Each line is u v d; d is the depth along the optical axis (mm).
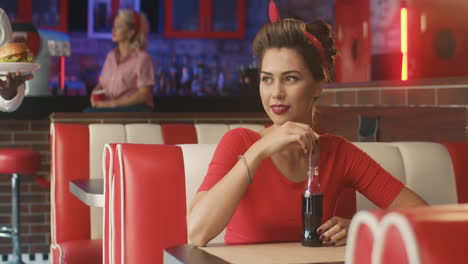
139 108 4781
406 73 4289
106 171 1967
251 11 7457
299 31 1595
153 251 1898
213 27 7387
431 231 647
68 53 5406
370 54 4836
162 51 7352
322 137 1730
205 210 1539
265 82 1620
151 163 1928
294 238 1633
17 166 4703
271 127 1699
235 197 1544
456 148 2338
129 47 4961
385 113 3170
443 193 2291
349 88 3906
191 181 1980
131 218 1891
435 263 638
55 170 3469
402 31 4305
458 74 3850
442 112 2820
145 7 7242
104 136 3582
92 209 3482
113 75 4957
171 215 1926
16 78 2627
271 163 1623
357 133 3379
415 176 2266
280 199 1623
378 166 1762
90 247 3229
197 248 1388
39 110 5043
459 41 3869
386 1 4648
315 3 6711
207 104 5328
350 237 729
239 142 1668
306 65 1589
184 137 3818
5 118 5027
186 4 7324
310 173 1530
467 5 3760
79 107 5094
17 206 4863
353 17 5027
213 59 7430
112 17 7094
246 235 1639
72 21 7051
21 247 5246
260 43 1619
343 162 1735
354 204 2119
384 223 680
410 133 3002
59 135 3486
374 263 684
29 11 6965
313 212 1486
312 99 1654
